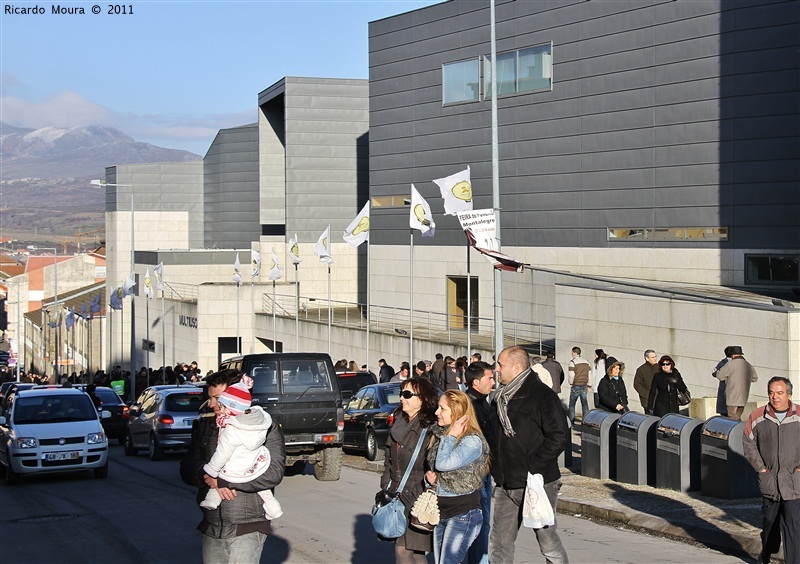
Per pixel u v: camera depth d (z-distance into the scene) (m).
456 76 39.44
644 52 31.92
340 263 57.03
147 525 13.03
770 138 28.83
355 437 21.62
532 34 35.78
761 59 28.89
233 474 6.73
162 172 70.69
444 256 40.53
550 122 35.25
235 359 17.64
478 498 7.66
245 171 66.56
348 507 14.02
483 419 8.37
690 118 30.64
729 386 16.02
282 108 60.72
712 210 30.17
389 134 42.81
